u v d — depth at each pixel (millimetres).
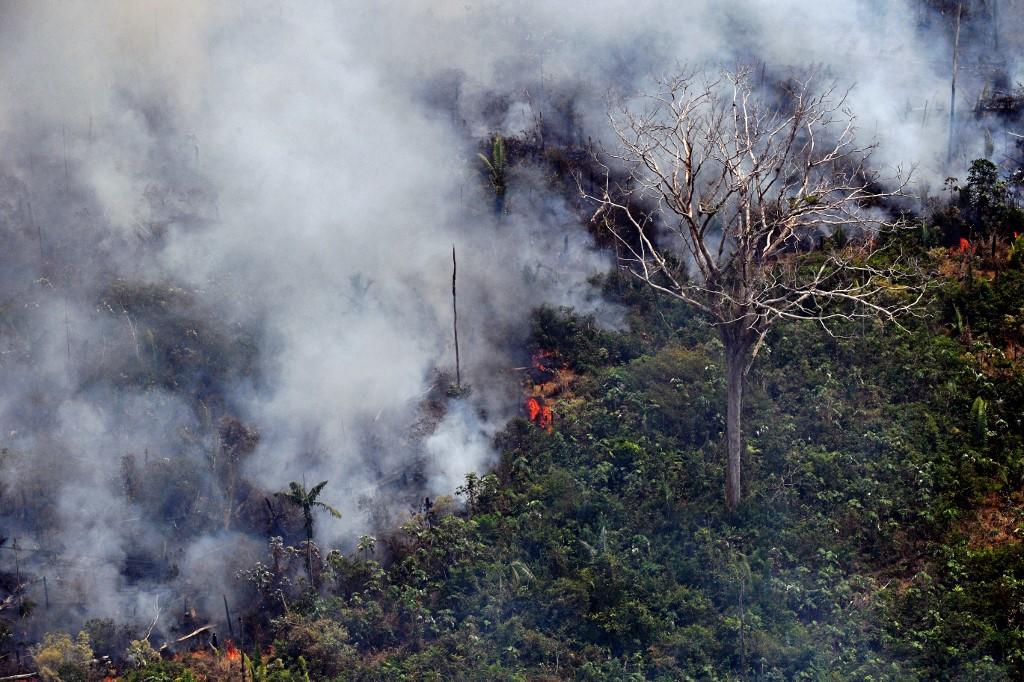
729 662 72812
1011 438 85188
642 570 79188
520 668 73688
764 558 79188
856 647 72438
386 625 76938
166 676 73125
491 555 80938
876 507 81562
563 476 86188
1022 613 71812
